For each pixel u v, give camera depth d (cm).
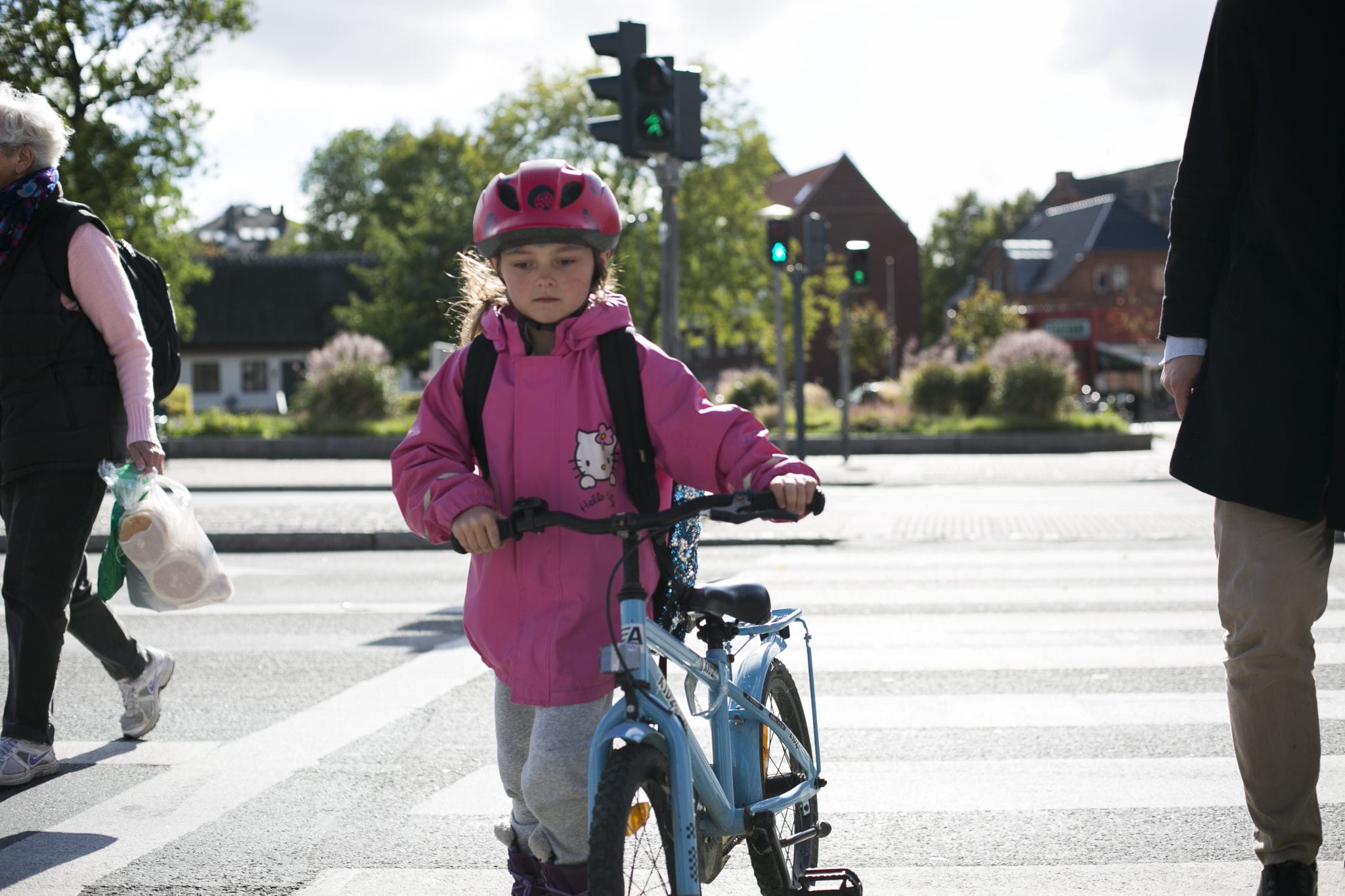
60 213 452
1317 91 295
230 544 1202
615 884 237
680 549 295
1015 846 392
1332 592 823
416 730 535
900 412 3119
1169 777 459
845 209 7075
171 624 785
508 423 289
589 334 287
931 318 10488
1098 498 1598
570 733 277
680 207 4247
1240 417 297
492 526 267
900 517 1355
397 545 1206
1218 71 308
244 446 2773
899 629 731
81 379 452
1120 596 834
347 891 364
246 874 377
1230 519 306
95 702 589
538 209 280
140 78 2816
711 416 284
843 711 554
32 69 2759
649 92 1123
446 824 421
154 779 472
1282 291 297
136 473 462
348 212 8531
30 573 455
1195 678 603
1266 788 306
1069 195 8888
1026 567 982
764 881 312
